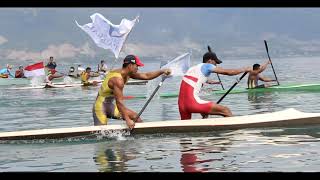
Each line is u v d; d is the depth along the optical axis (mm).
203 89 19531
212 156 6945
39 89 24375
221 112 9352
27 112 14391
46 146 8188
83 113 13625
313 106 13312
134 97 17812
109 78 8883
